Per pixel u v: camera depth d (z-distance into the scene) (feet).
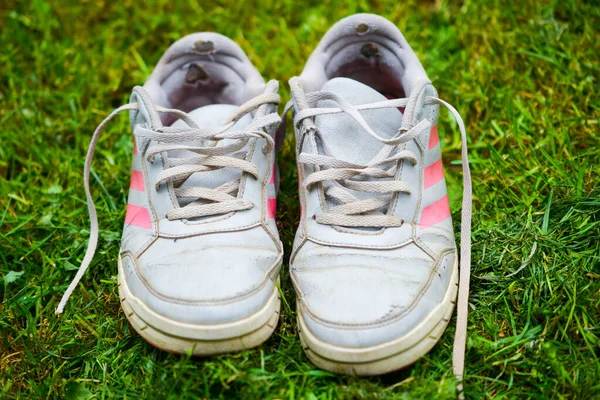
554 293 5.41
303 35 8.73
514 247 5.84
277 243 5.46
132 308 5.07
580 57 7.59
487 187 6.63
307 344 4.82
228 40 6.22
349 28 6.04
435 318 4.87
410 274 4.98
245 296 4.83
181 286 4.88
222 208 5.31
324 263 5.08
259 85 6.10
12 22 9.09
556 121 7.09
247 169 5.46
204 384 4.84
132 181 5.90
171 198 5.41
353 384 4.73
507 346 5.08
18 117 7.84
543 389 4.79
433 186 5.57
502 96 7.43
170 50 6.15
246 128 5.58
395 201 5.27
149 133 5.41
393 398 4.63
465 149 5.40
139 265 5.22
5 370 5.32
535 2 8.34
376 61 6.31
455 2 9.16
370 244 5.09
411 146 5.39
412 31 8.63
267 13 9.26
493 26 8.29
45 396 5.09
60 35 9.09
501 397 4.82
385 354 4.61
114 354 5.38
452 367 4.89
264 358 4.99
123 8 9.32
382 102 5.51
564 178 6.33
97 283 6.09
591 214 5.93
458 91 7.63
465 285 5.20
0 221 6.61
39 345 5.43
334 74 6.35
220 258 5.03
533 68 7.77
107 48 8.71
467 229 5.40
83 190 7.04
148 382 5.04
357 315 4.66
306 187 5.45
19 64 8.63
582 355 4.97
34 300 5.80
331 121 5.61
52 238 6.53
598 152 6.60
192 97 6.59
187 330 4.75
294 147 7.14
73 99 8.07
